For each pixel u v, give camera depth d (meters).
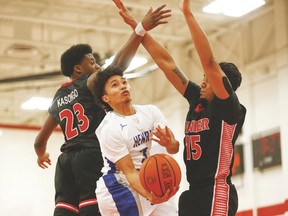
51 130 6.37
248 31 17.86
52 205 17.09
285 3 16.31
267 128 16.73
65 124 5.93
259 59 17.16
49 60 20.91
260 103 17.09
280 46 16.27
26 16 16.72
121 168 4.92
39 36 20.25
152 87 21.77
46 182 17.12
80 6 18.09
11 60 20.09
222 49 18.94
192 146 5.14
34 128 17.45
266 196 16.44
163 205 5.13
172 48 20.44
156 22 5.66
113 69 5.19
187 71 20.12
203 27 18.67
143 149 5.06
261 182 16.67
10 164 17.03
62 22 17.14
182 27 19.16
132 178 4.81
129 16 5.82
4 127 17.12
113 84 5.14
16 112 26.41
